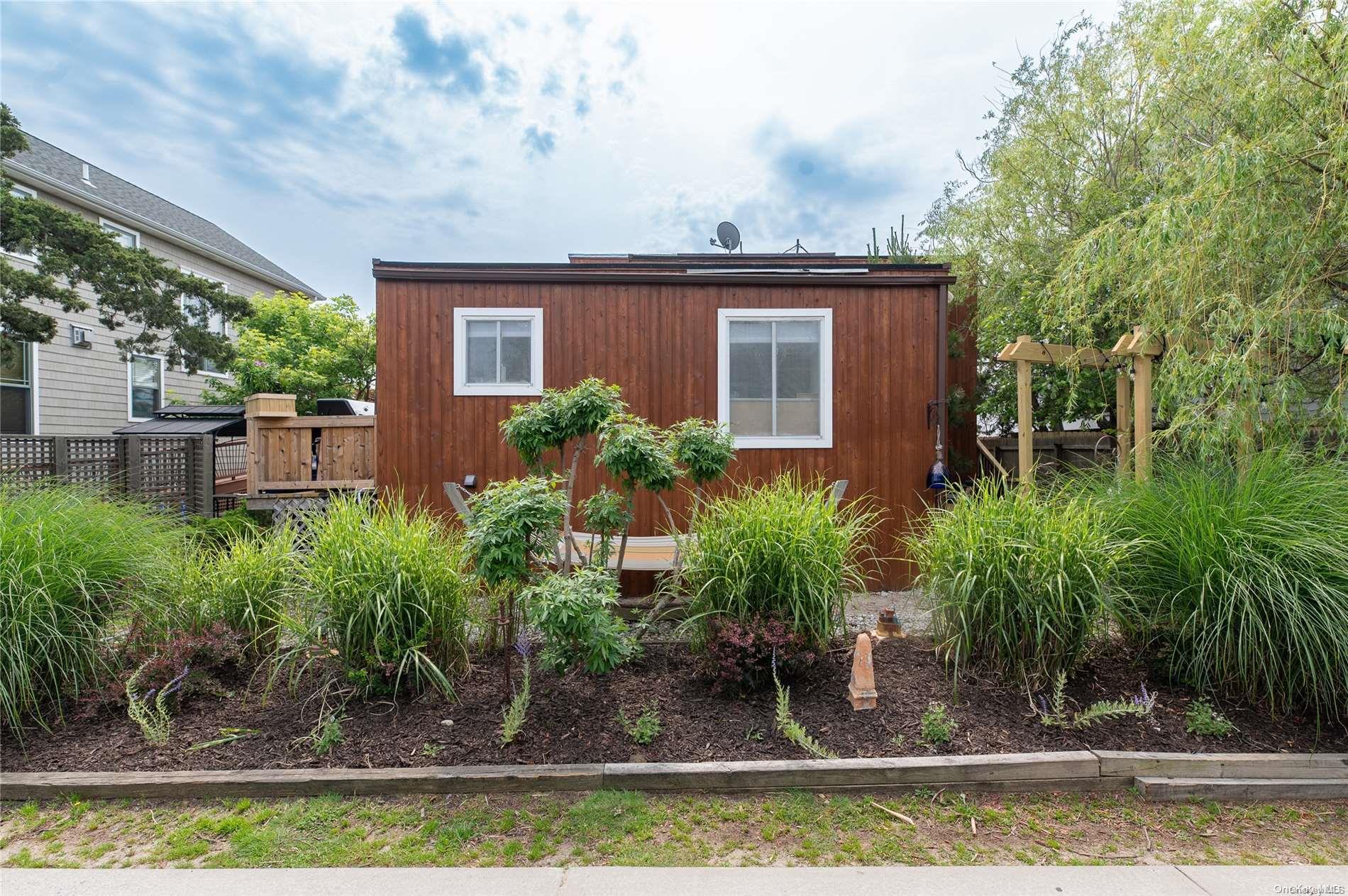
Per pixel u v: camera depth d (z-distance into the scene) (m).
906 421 5.87
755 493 4.16
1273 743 2.68
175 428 7.59
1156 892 1.94
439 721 2.87
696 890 1.95
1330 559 2.77
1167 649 3.13
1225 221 3.78
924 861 2.11
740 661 3.03
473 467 5.76
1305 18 3.58
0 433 10.17
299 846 2.17
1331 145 3.53
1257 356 3.71
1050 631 2.91
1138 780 2.51
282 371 12.16
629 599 4.27
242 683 3.22
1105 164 7.20
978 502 3.61
